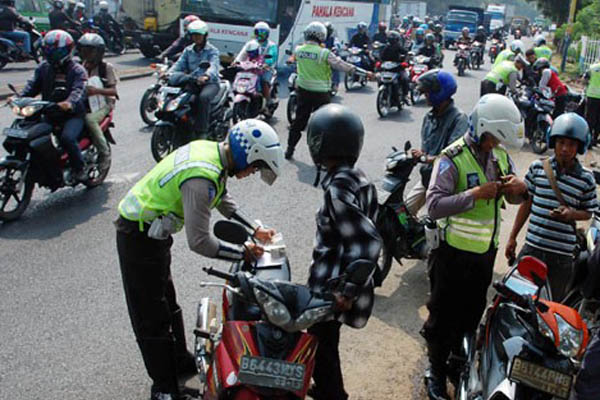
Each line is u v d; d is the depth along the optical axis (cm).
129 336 442
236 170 319
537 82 1160
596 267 294
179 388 368
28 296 489
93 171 751
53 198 713
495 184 336
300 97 895
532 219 425
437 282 369
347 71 881
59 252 571
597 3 3262
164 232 321
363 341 454
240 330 284
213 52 936
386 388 396
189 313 472
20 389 379
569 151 404
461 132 496
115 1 2434
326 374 310
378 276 320
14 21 1634
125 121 1108
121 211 329
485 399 295
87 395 376
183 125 878
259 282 275
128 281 340
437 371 379
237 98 1072
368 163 932
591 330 302
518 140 331
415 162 529
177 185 314
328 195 285
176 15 1861
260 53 1120
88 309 475
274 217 686
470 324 375
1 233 608
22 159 640
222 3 1614
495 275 575
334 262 288
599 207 453
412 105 1531
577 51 3064
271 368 266
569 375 251
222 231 294
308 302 274
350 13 2228
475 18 4256
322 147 290
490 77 1105
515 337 279
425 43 1812
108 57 2008
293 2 1700
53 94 667
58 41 647
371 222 282
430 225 365
